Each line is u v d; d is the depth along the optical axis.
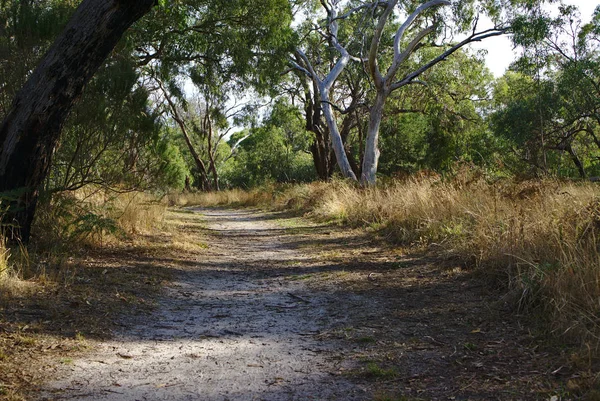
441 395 3.66
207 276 8.79
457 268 7.80
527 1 23.00
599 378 3.56
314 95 36.44
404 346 4.82
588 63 23.66
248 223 19.64
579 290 4.96
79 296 6.35
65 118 8.24
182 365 4.48
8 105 9.20
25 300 5.93
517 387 3.67
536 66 24.14
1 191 7.89
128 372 4.27
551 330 4.66
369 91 35.84
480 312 5.68
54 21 9.32
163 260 9.62
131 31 16.98
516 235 7.15
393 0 25.03
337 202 18.67
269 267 9.72
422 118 40.78
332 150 39.84
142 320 5.90
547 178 11.03
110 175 10.21
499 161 13.58
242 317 6.20
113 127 9.53
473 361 4.28
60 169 10.59
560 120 28.48
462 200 10.94
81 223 9.90
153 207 14.41
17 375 4.00
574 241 6.11
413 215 11.91
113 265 8.47
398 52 26.33
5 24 9.61
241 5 19.36
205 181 48.53
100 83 9.35
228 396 3.81
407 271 8.23
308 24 33.06
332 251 11.09
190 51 19.67
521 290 5.71
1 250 6.67
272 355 4.76
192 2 18.56
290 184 30.17
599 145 28.38
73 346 4.79
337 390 3.88
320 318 6.05
